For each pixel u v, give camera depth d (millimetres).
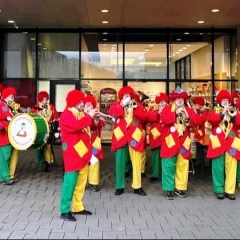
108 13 10219
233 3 9172
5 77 12406
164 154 5828
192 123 5867
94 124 6035
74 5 9375
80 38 12359
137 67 12461
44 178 7418
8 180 6859
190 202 5699
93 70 12461
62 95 12461
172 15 10445
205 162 8648
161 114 5867
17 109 7160
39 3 9188
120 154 6086
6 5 9398
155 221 4723
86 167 4887
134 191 6254
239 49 11656
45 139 6738
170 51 12391
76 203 4961
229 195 5883
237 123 5824
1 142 6762
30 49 12398
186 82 12430
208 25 11789
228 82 12352
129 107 6043
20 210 5184
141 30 12328
